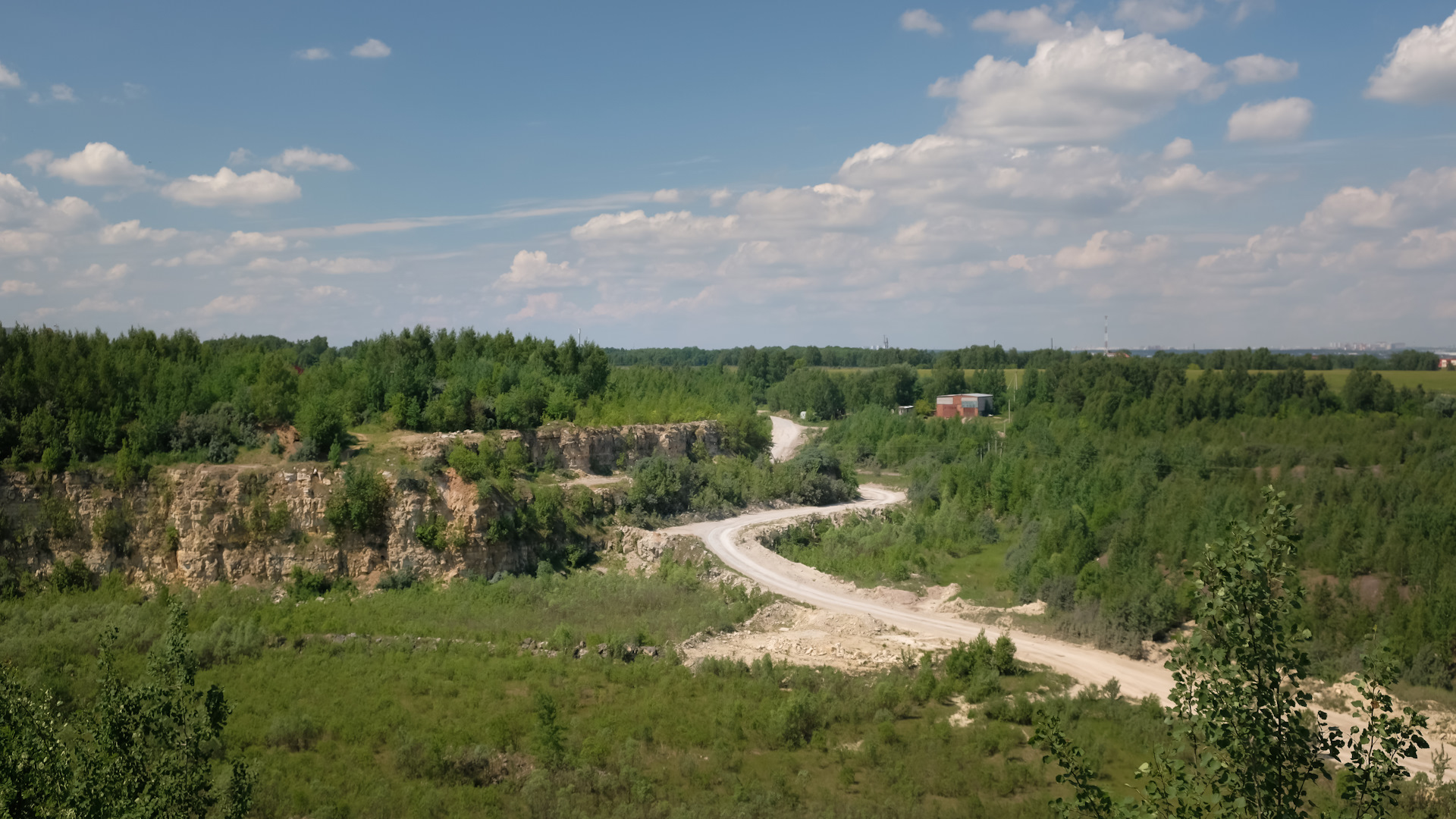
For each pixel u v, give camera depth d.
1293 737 15.16
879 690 50.41
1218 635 15.82
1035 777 40.19
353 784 38.44
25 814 18.72
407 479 74.31
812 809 36.91
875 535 96.00
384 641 58.75
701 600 72.38
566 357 120.75
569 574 80.06
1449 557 61.84
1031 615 69.50
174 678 24.20
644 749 43.16
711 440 119.62
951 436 143.62
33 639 54.03
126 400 74.19
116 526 67.69
